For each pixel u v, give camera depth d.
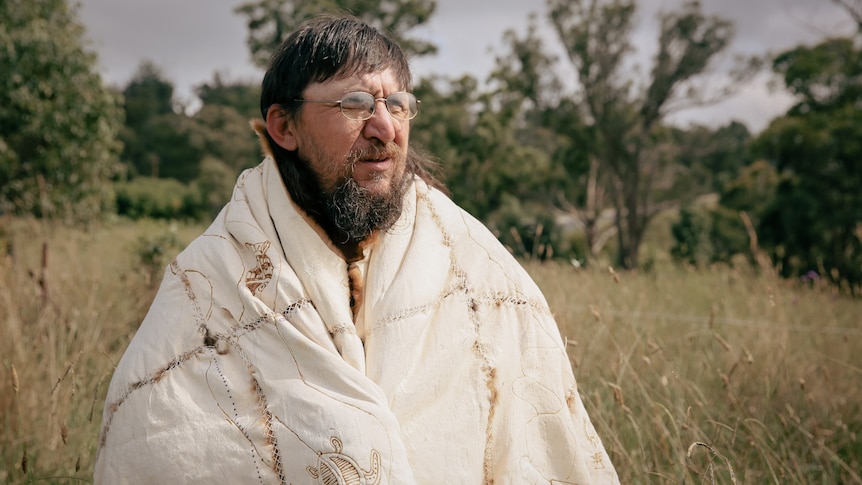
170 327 1.71
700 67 31.28
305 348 1.64
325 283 1.72
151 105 69.88
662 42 31.45
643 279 6.63
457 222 1.93
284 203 1.79
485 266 1.88
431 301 1.76
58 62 14.18
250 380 1.64
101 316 4.47
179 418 1.63
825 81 27.19
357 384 1.61
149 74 82.06
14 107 13.93
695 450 2.93
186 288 1.75
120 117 15.56
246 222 1.79
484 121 31.86
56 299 4.59
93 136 14.50
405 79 1.86
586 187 35.81
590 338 3.68
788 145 25.38
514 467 1.74
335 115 1.75
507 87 33.00
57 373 3.39
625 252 33.84
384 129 1.76
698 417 3.17
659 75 31.67
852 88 27.16
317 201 1.79
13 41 14.02
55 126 13.92
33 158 13.95
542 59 32.53
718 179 39.06
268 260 1.74
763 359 3.89
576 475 1.81
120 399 1.67
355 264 1.81
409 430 1.65
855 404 3.86
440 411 1.69
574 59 32.47
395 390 1.66
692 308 5.34
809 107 27.80
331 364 1.62
